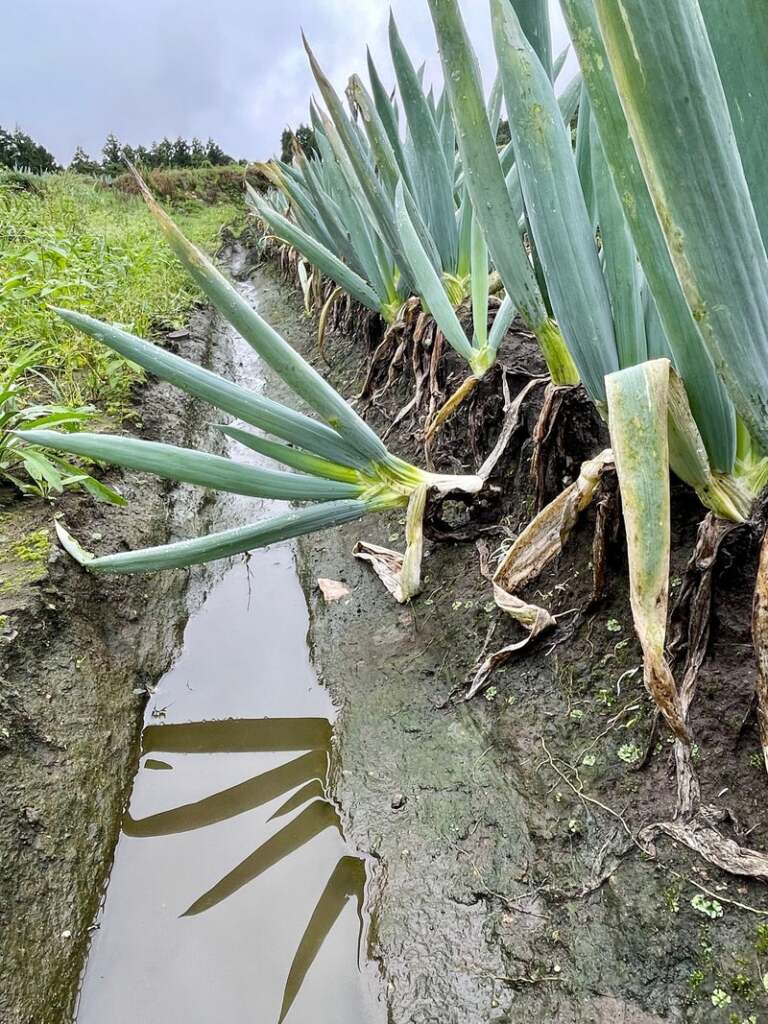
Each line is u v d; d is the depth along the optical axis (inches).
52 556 54.4
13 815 38.0
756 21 22.5
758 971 25.8
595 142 32.2
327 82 57.3
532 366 59.5
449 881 35.2
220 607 65.7
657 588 23.3
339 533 71.9
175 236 37.6
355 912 36.7
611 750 35.9
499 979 30.5
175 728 51.1
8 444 61.8
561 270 33.4
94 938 36.8
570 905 31.5
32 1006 31.8
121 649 55.6
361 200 71.4
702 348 26.4
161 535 70.0
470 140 35.4
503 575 43.8
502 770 39.3
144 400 94.8
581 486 38.5
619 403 24.2
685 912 28.5
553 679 41.6
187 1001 33.8
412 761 42.8
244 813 44.7
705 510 38.5
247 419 44.2
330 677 53.1
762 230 25.4
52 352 86.3
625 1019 27.0
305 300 153.7
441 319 52.3
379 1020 31.3
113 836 42.4
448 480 50.7
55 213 176.6
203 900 38.9
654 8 17.8
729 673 32.3
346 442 47.0
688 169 19.7
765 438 24.5
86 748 45.1
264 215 81.1
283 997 33.4
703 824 29.8
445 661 48.6
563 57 63.6
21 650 46.2
